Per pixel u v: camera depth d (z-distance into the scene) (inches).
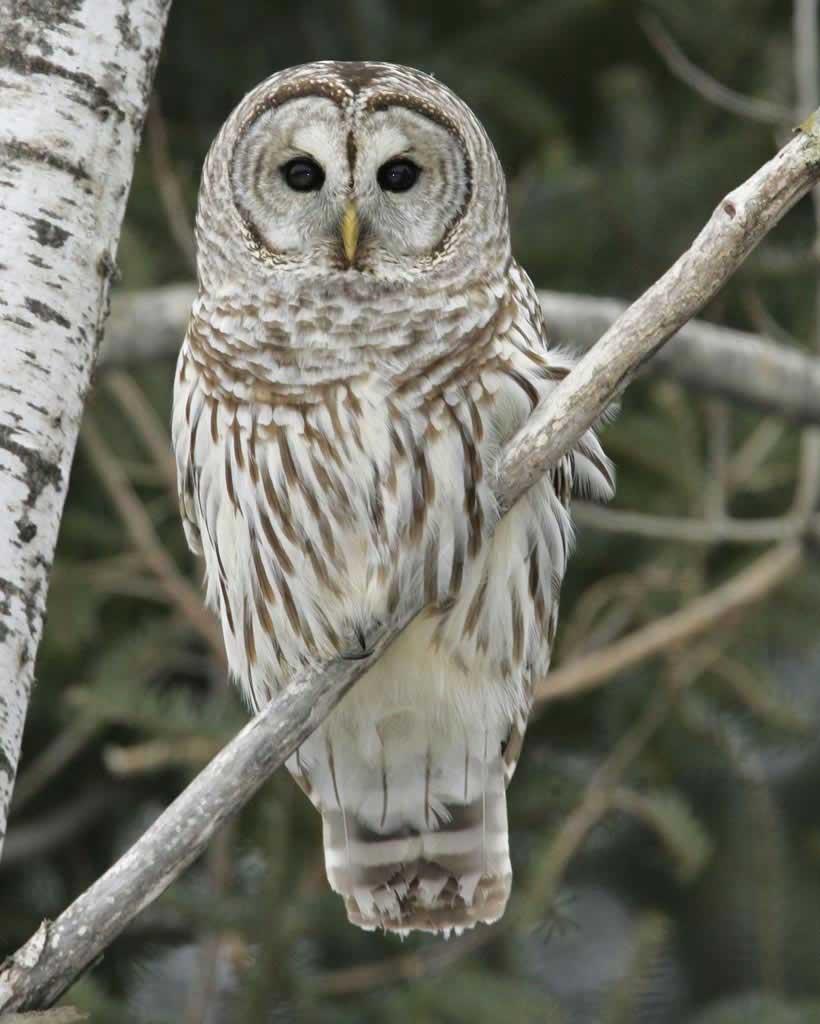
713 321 496.4
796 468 475.5
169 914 424.2
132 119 269.0
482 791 359.3
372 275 323.0
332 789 361.7
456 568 323.9
